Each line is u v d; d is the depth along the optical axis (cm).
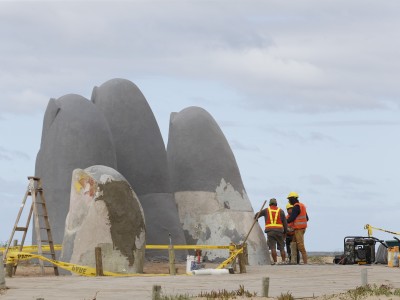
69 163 3088
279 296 1583
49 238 2522
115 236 2452
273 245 3028
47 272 2556
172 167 3609
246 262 2883
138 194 3341
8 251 2595
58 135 3134
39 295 1642
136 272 2462
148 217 3309
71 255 2483
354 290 1686
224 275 2281
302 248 2998
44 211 2531
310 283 1948
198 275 2305
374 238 2983
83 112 3172
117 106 3391
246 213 3512
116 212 2464
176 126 3650
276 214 3034
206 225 3462
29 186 2494
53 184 3081
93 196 2478
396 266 2667
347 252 2972
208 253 3431
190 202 3512
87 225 2458
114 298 1576
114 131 3366
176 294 1591
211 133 3622
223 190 3534
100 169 2530
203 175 3544
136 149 3369
